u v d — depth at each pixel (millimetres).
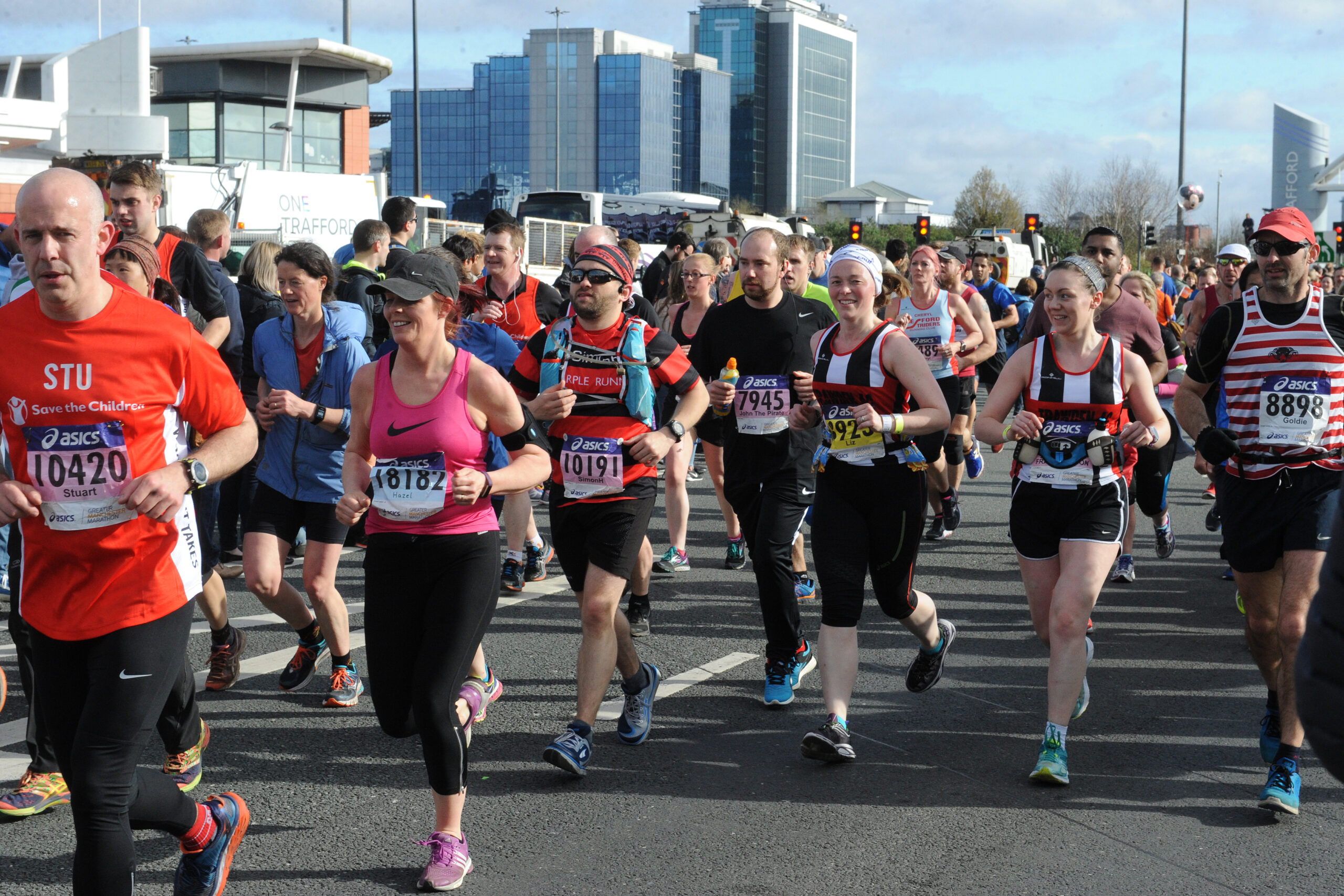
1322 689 1680
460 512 3541
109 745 2893
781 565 5117
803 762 4566
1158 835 3943
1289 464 4266
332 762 4500
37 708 3965
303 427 4914
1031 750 4707
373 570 3584
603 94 135250
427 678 3477
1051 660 4391
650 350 4449
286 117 29469
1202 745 4793
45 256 2820
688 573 7707
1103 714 5152
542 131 136875
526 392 4672
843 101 157000
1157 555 8352
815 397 4746
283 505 4977
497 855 3760
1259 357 4336
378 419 3551
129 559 2971
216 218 7508
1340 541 1703
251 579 4875
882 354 4578
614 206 32344
